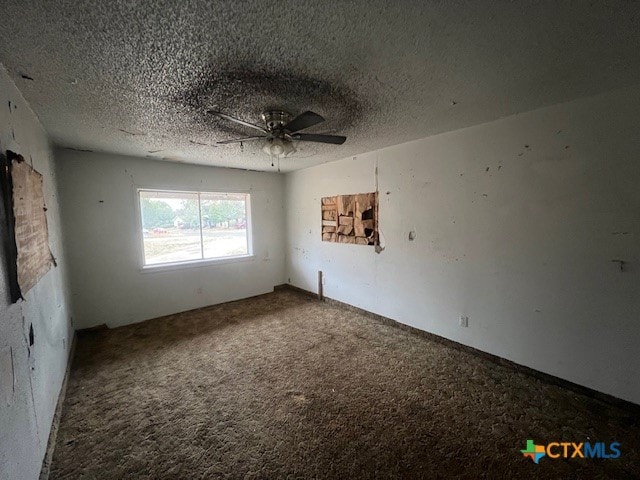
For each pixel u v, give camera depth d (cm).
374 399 201
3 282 112
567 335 207
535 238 218
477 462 149
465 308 266
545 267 215
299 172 458
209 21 111
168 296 381
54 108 190
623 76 162
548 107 205
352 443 162
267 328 333
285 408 192
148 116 210
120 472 145
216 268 425
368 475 142
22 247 132
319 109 205
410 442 162
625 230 180
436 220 282
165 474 144
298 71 152
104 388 218
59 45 123
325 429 173
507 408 190
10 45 121
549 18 113
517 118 221
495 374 231
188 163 388
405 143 304
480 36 125
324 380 225
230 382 224
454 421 178
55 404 182
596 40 128
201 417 185
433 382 221
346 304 398
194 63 141
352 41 127
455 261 270
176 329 333
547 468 145
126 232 346
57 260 238
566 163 200
